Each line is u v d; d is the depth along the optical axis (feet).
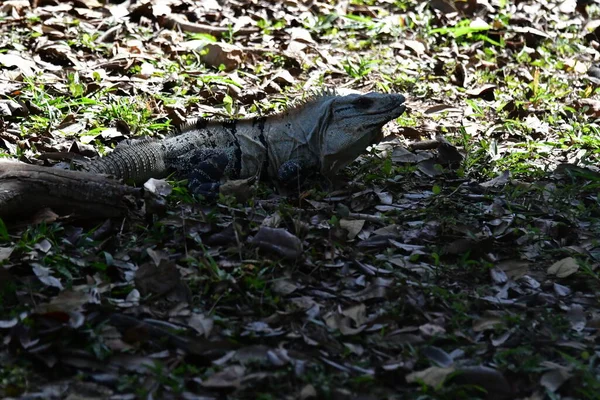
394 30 49.11
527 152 35.55
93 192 26.32
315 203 29.30
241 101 39.70
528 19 51.55
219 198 28.35
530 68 46.52
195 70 42.45
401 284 24.26
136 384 19.99
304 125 31.65
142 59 42.57
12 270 23.98
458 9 51.98
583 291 25.54
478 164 34.22
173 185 29.22
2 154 31.14
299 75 43.65
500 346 22.30
